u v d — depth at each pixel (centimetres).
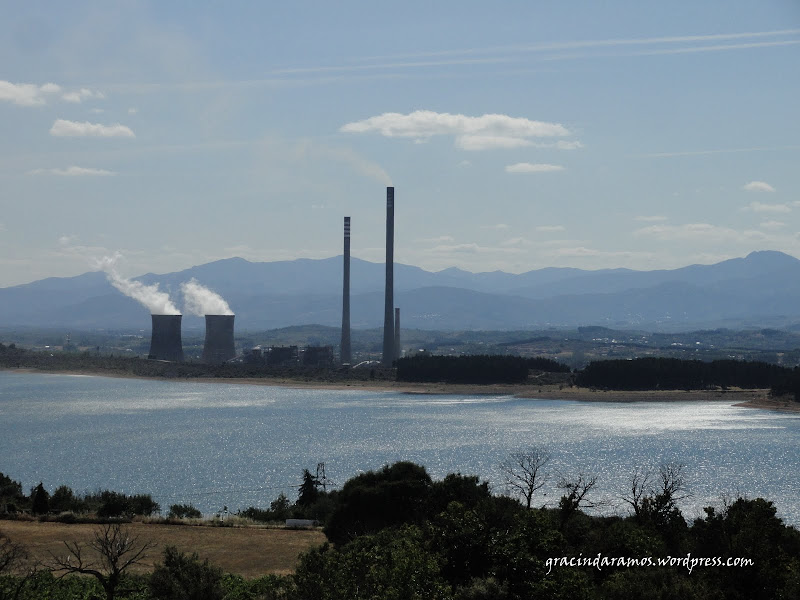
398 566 6125
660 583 6894
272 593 7031
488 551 6712
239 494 18762
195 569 7062
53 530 11388
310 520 12250
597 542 7862
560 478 19100
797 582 6888
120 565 9388
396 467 10938
